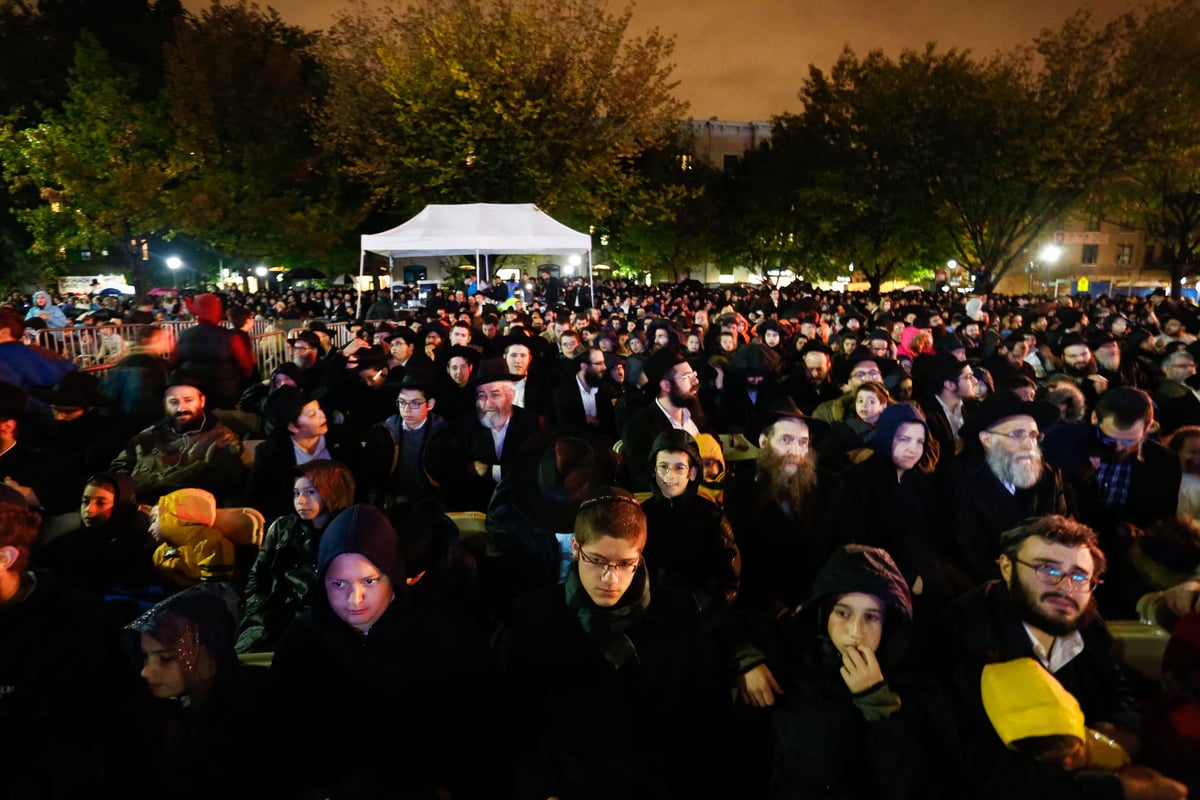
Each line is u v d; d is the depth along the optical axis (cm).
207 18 3141
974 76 3134
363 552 248
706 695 271
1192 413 644
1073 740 220
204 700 251
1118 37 2978
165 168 2873
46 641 243
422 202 2705
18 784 235
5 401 494
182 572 383
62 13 4203
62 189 3019
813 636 257
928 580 355
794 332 1232
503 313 1658
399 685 261
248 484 502
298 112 3259
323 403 643
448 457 515
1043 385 636
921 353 877
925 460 457
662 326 962
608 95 2662
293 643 265
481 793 269
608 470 379
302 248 3194
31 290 3759
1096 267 6084
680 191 2991
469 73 2497
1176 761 244
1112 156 2992
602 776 251
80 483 524
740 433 644
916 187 3378
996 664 242
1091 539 249
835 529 391
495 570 395
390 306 1916
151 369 664
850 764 248
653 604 271
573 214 2819
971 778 235
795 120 4244
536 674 262
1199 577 331
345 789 241
